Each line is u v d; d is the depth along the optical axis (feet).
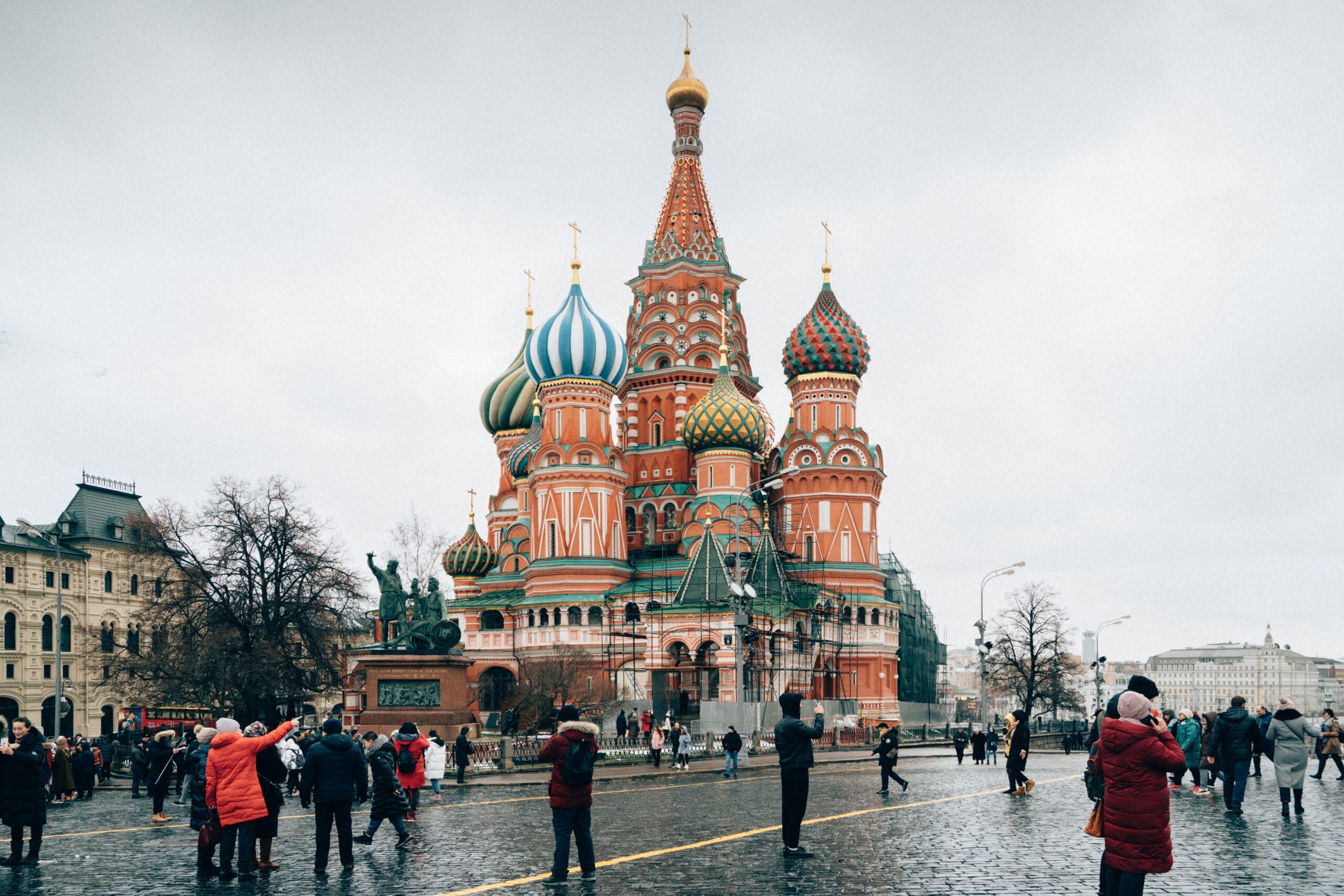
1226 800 93.61
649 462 368.07
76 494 378.53
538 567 333.83
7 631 339.98
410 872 69.15
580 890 60.29
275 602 244.01
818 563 343.46
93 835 93.30
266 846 71.05
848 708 311.06
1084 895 57.21
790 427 361.92
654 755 179.42
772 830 83.25
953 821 88.84
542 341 342.64
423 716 207.72
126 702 342.03
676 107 392.06
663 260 378.73
